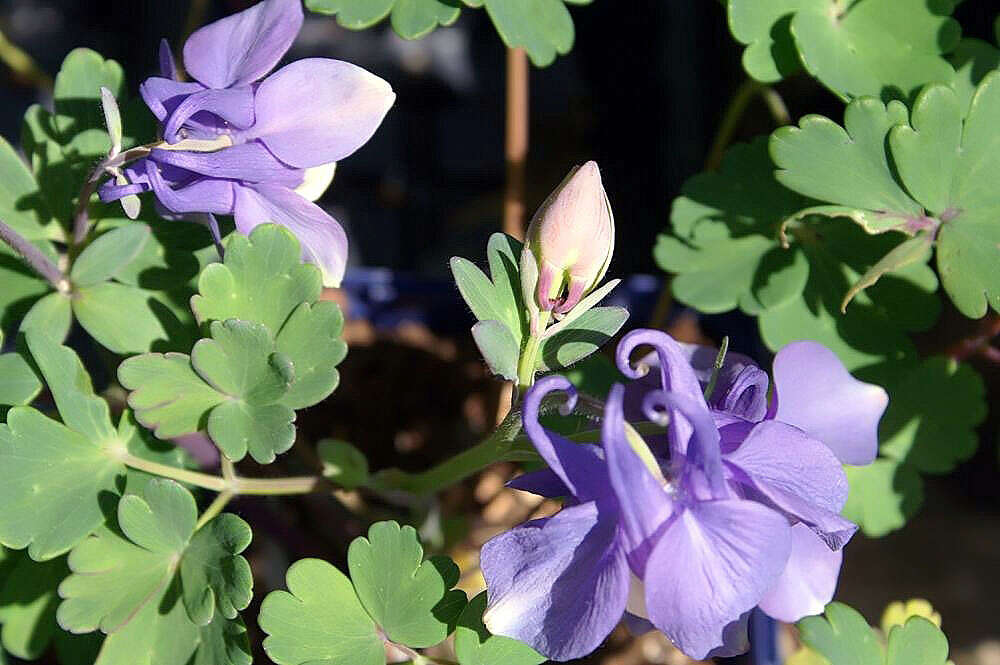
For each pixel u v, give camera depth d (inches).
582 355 10.4
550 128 18.2
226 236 10.6
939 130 11.2
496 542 9.5
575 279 10.1
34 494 10.3
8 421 10.3
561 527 9.4
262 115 10.2
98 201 11.2
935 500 17.0
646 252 17.1
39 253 10.8
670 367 9.7
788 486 9.5
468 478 14.0
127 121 11.4
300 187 10.6
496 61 18.5
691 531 9.2
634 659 13.5
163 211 10.7
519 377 10.3
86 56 11.4
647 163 17.9
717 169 13.6
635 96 18.2
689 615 9.2
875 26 11.8
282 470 13.5
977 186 11.2
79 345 13.7
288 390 10.4
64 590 10.2
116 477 10.6
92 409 10.6
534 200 17.6
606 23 18.6
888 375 12.1
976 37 15.4
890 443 12.3
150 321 11.0
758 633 13.0
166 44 10.6
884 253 12.2
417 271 17.4
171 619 10.3
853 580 16.3
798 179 11.4
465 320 15.2
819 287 12.1
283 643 10.2
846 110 11.3
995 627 15.9
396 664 10.5
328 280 10.7
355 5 11.4
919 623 10.5
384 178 18.1
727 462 9.5
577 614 9.4
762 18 11.7
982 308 11.0
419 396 14.7
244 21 10.4
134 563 10.4
